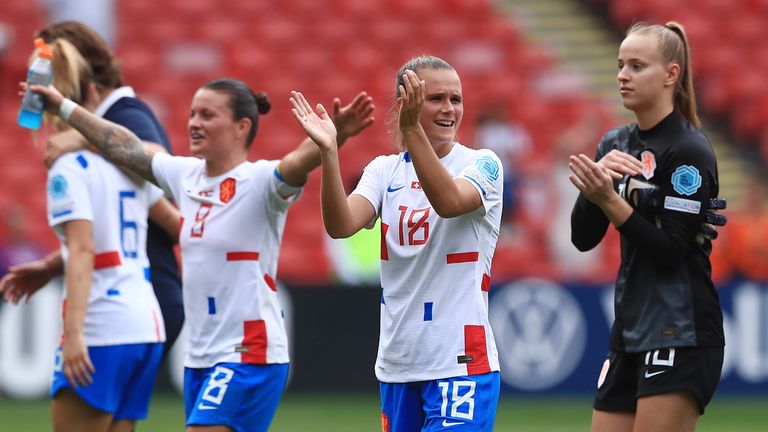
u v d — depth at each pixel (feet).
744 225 153.69
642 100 58.80
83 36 65.92
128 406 63.16
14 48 205.05
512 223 161.48
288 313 133.90
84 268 60.54
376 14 215.10
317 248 166.30
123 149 63.10
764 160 198.70
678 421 56.75
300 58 207.10
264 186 62.18
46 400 126.82
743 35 213.66
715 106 204.44
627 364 59.16
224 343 61.98
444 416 55.11
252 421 61.98
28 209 176.76
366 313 134.10
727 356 133.80
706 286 57.67
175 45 208.44
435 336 56.08
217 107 62.95
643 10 217.56
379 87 202.39
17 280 71.61
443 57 209.05
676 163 57.67
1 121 190.60
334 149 55.01
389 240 57.47
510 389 133.28
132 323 62.18
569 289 134.00
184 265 63.36
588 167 56.24
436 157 53.16
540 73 207.00
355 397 133.69
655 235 56.59
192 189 63.57
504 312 133.59
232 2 214.28
